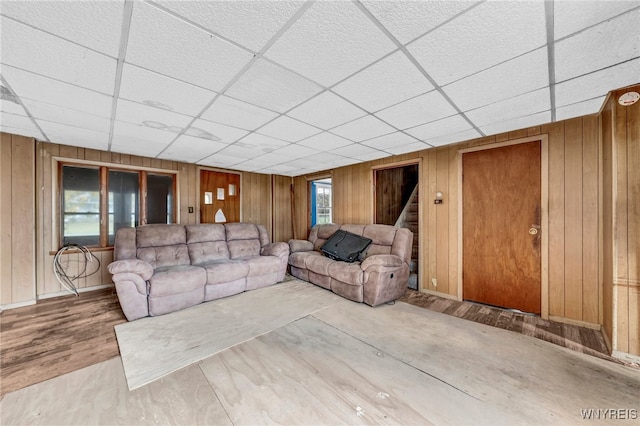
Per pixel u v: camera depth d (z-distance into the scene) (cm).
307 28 125
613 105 195
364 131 282
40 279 329
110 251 381
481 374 177
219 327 251
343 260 378
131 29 125
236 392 160
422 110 225
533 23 121
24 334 236
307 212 586
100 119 246
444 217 347
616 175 196
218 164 472
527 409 146
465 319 271
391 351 207
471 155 324
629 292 192
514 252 293
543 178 273
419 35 130
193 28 125
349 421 138
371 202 438
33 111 226
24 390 161
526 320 268
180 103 209
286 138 308
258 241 445
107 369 183
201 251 376
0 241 293
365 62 154
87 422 137
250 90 188
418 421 138
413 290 380
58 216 343
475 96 199
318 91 190
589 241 247
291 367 185
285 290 370
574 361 192
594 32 127
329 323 261
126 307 264
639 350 188
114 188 388
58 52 143
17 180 304
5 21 117
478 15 117
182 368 184
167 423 136
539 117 245
